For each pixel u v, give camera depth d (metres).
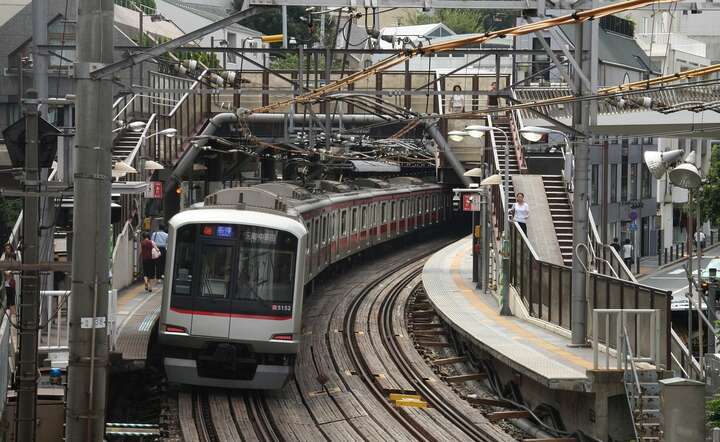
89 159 29.23
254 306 47.56
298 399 47.84
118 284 64.62
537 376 42.78
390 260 110.25
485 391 54.34
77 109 29.31
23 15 91.44
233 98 96.81
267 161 114.69
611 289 47.75
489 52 54.16
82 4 29.25
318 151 74.56
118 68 29.28
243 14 33.94
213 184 107.38
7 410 37.03
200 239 47.97
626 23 114.38
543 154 88.44
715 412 38.41
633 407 40.31
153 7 123.69
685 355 49.16
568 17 28.61
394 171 126.25
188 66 61.84
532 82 92.25
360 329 67.19
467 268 87.25
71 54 81.75
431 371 56.28
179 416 43.31
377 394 49.06
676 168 43.22
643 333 43.75
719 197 86.38
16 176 33.22
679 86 40.34
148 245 65.44
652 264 115.56
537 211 70.06
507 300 62.25
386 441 40.59
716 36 141.00
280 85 101.00
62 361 43.84
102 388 29.69
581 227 49.03
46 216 47.16
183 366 47.69
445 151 96.31
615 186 121.12
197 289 47.72
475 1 36.31
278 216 49.00
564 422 44.56
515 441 41.06
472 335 54.09
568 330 52.94
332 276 93.25
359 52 51.41
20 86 53.25
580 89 47.00
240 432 41.16
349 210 93.81
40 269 30.80
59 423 36.50
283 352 47.84
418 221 126.25
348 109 95.88
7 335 38.28
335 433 41.72
